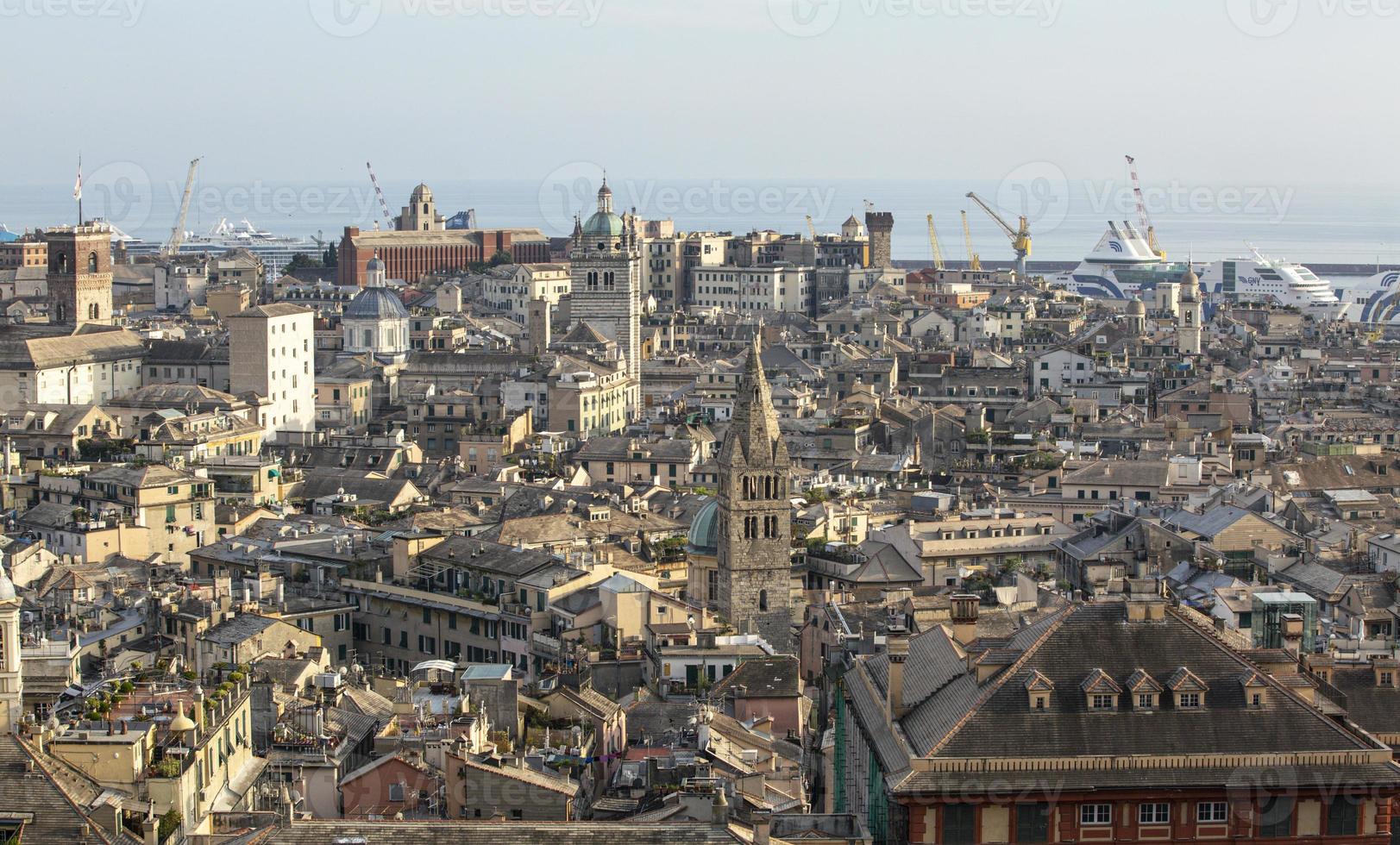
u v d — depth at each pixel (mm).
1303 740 162000
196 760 175125
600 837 149750
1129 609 168375
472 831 149875
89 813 158875
